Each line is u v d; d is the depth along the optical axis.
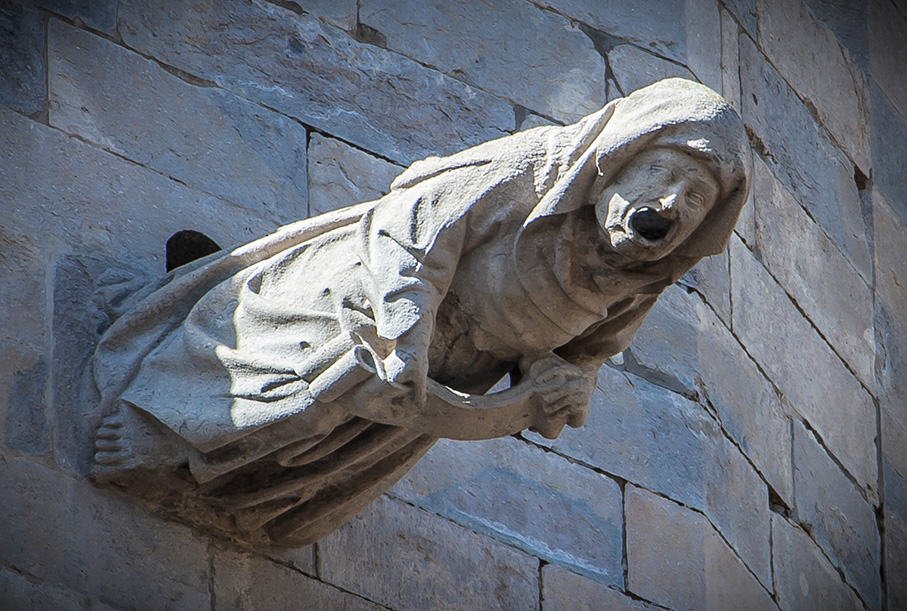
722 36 20.23
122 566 14.37
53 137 15.23
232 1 16.67
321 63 17.03
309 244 14.15
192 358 14.05
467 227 13.59
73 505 14.29
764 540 18.80
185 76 16.14
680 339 18.52
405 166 17.17
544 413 13.80
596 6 19.20
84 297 14.84
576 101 18.64
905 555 20.59
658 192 13.23
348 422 14.04
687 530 17.91
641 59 19.28
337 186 16.70
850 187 21.58
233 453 13.97
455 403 13.55
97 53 15.70
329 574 15.47
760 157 20.31
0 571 13.88
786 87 20.98
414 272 13.48
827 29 21.92
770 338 19.66
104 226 15.21
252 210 16.08
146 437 14.18
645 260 13.45
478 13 18.30
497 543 16.67
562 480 17.34
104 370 14.42
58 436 14.38
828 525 19.78
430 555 16.20
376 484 14.74
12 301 14.59
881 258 21.66
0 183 14.86
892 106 22.50
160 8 16.20
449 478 16.64
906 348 21.59
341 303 13.72
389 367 13.34
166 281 14.71
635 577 17.45
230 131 16.22
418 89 17.58
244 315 14.00
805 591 19.17
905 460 21.05
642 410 18.05
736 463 18.70
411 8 17.83
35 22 15.47
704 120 13.27
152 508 14.56
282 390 13.66
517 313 13.69
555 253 13.53
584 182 13.42
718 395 18.70
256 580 14.98
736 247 19.47
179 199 15.70
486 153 13.66
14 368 14.44
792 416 19.69
